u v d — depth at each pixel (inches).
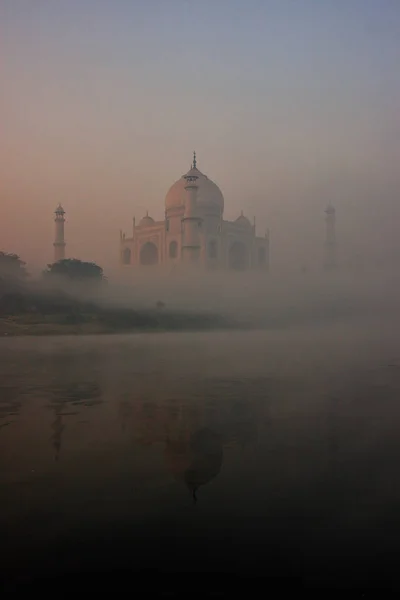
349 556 245.8
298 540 258.5
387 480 344.5
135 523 279.1
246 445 431.2
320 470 364.5
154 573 229.9
